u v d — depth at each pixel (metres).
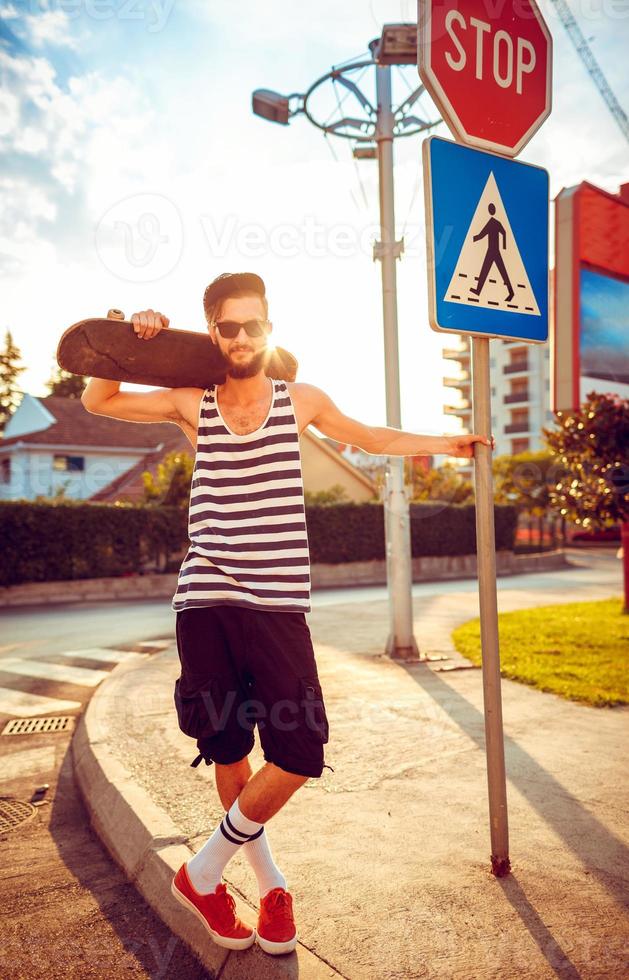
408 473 6.83
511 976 1.79
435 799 3.00
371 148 7.30
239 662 1.86
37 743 4.45
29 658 7.46
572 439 9.34
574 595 14.09
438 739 3.91
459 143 2.34
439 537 22.12
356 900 2.17
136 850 2.66
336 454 25.59
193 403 2.00
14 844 2.95
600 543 35.03
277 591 1.83
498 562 23.31
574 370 9.25
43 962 2.06
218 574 1.85
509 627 8.72
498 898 2.16
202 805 2.96
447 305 2.28
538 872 2.33
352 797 3.04
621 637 7.72
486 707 2.32
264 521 1.86
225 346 1.83
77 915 2.33
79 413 25.45
